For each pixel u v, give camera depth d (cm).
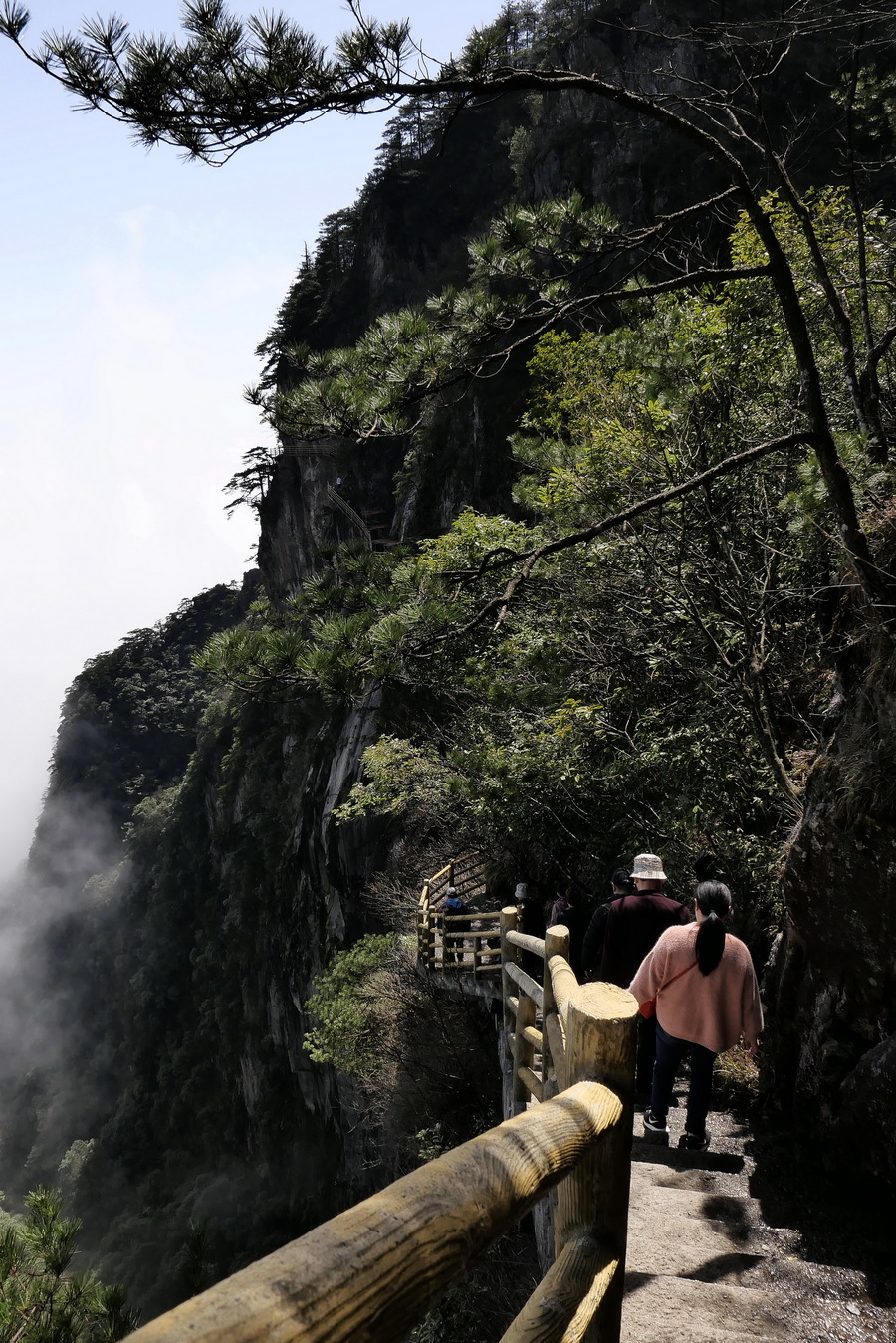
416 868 1886
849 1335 295
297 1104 4362
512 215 514
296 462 6475
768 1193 412
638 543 845
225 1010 5397
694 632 863
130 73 336
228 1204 4434
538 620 963
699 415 802
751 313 850
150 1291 1545
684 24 1505
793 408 805
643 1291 315
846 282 805
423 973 1331
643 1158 452
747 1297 313
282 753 5525
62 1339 319
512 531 1062
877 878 399
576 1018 155
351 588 534
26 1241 341
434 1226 79
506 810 977
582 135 3825
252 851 5369
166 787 10250
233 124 362
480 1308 818
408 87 386
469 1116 1338
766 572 746
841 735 455
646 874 533
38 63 331
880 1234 365
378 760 1519
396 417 537
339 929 3588
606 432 867
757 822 829
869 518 545
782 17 597
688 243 894
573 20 3538
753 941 735
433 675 532
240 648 467
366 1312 66
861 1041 429
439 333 532
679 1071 630
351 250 7619
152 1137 6069
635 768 873
